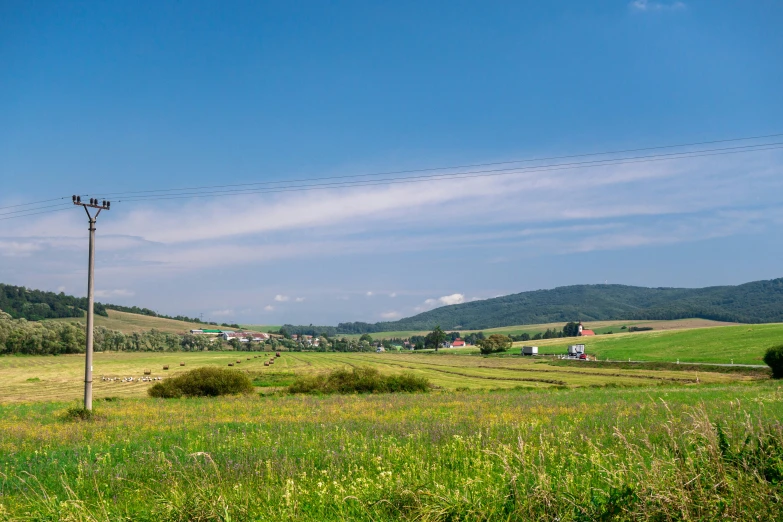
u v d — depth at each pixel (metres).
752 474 7.06
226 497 8.23
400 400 36.56
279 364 119.19
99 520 7.98
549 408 26.14
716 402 24.39
